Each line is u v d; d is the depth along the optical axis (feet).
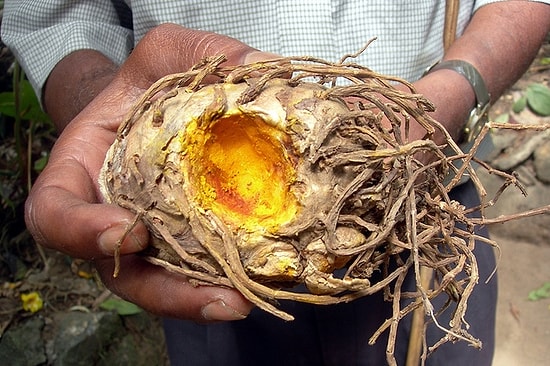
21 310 1.97
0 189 2.10
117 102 1.01
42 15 1.37
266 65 0.81
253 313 1.37
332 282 0.74
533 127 0.75
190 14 1.20
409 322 1.33
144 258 0.83
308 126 0.74
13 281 2.07
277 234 0.75
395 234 0.76
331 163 0.74
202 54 0.91
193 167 0.77
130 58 1.00
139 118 0.82
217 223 0.75
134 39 1.33
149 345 2.03
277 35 1.20
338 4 1.20
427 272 1.07
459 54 1.23
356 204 0.75
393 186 0.75
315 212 0.74
